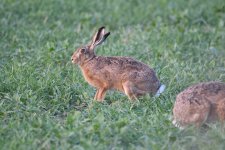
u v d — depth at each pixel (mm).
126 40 32094
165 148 19078
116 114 22000
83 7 39031
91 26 35875
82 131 19781
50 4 38719
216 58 29703
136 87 24094
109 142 19328
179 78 25734
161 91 24469
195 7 39062
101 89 24750
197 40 32312
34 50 29719
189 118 20594
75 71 26766
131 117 21516
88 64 24750
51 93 24594
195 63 28734
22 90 24391
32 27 34344
